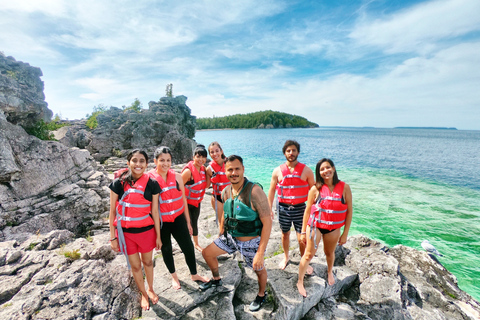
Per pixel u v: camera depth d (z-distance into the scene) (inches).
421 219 434.6
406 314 140.9
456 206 504.7
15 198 231.0
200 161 163.2
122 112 1007.6
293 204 152.6
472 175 862.5
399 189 642.2
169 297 129.0
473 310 161.0
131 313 120.9
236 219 116.0
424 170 948.6
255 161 1128.8
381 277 159.0
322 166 128.6
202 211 293.6
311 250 131.1
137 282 121.3
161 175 126.1
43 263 141.7
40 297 111.5
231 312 123.6
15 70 315.0
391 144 2477.9
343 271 163.2
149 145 918.4
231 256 168.6
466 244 350.9
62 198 256.2
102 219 273.7
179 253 178.5
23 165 242.7
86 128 989.2
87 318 110.0
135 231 115.9
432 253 235.0
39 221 226.2
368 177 797.9
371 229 396.8
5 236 197.9
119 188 116.3
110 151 865.5
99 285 126.0
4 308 105.3
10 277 128.2
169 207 125.7
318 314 137.3
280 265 159.5
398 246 215.6
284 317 122.9
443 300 162.7
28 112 292.8
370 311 142.5
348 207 131.5
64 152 291.3
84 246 165.9
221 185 174.6
